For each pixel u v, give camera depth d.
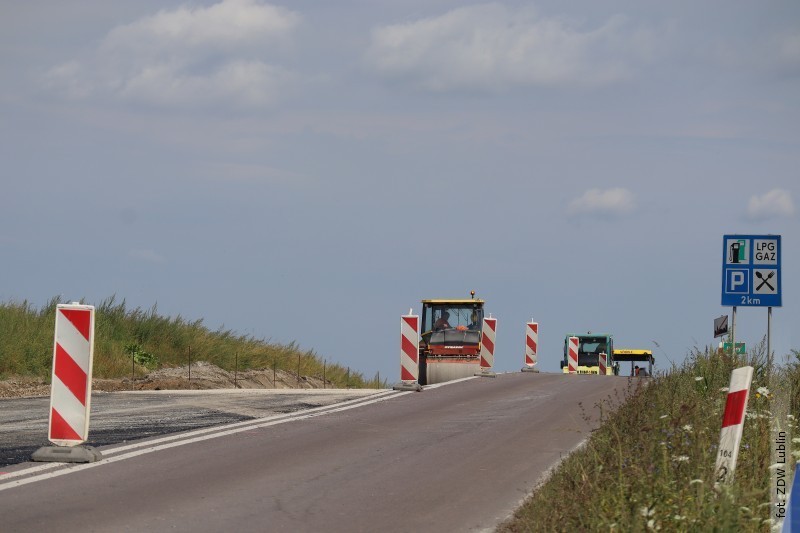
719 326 29.48
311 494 15.44
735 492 11.55
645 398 21.14
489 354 43.59
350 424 23.66
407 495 15.59
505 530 13.34
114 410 24.88
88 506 13.94
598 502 12.40
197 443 19.80
